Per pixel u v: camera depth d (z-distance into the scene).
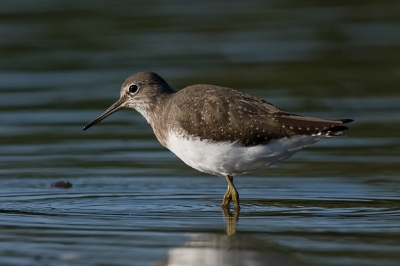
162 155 16.88
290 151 12.45
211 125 12.41
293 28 26.75
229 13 28.62
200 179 15.00
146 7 28.97
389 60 23.56
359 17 27.53
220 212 12.57
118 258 10.07
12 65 23.88
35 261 9.91
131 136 18.47
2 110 20.36
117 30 26.64
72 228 11.48
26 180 14.80
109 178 14.98
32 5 28.59
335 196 13.53
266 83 21.77
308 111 19.47
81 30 26.61
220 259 10.09
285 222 11.82
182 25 27.19
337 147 17.19
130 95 14.29
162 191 14.09
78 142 17.91
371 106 19.92
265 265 9.88
